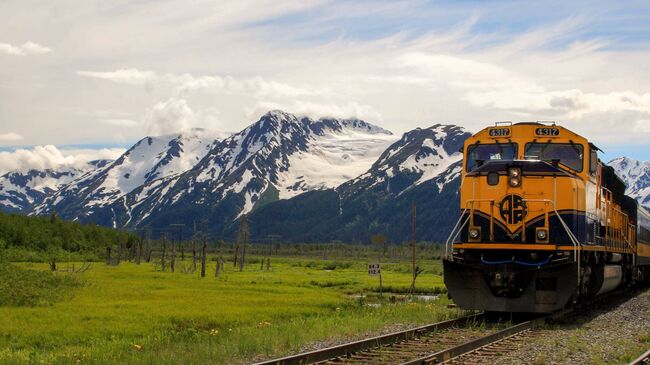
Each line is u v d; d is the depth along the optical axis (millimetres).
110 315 35844
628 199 44219
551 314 28438
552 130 29781
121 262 134625
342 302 44875
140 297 48500
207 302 44438
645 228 49062
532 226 28141
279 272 106688
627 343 22172
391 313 33031
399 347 21156
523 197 28297
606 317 29797
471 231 28516
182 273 90625
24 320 33719
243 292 55125
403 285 68875
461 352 19484
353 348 20078
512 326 24922
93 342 26547
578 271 27062
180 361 19766
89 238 160125
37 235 140750
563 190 28125
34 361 21109
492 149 30094
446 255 29312
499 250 28172
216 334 26375
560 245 27594
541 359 18703
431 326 25047
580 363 18562
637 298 40969
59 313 36844
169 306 41188
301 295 52188
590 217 30438
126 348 23484
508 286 27391
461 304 28234
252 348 21453
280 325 28391
